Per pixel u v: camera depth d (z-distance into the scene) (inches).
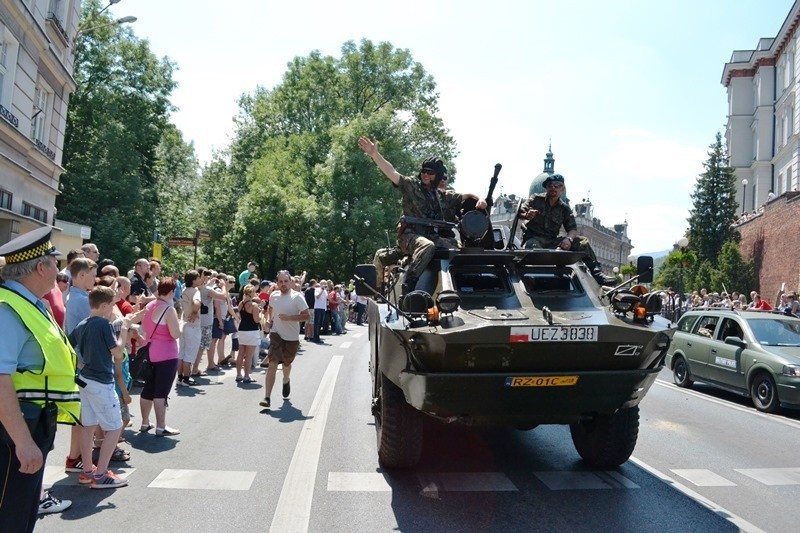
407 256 278.7
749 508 212.8
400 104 1884.8
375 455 270.1
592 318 217.8
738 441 316.5
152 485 226.5
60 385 143.3
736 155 2390.5
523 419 216.1
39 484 142.8
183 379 433.7
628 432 242.2
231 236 1760.6
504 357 202.2
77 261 261.3
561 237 307.3
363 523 194.4
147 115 1537.9
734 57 2461.9
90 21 1470.2
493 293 241.3
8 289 141.3
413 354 204.7
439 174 288.8
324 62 1929.1
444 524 194.4
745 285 1517.0
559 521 197.8
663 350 219.5
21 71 748.6
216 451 271.6
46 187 866.1
